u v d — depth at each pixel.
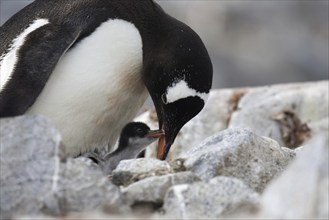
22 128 9.40
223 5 31.72
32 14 13.67
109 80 13.24
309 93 19.19
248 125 18.98
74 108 13.11
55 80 12.95
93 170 9.23
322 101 18.98
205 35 31.39
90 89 13.09
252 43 31.38
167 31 13.69
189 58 13.41
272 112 19.05
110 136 13.91
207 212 9.09
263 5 32.03
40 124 9.40
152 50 13.60
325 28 31.84
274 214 8.54
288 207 8.48
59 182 9.06
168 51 13.50
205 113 19.33
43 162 9.19
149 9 13.76
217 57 31.09
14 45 13.05
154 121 18.50
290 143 18.66
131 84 13.62
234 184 9.34
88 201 9.02
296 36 31.66
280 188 8.68
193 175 9.89
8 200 9.09
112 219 8.84
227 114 19.33
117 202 9.07
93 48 13.15
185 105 13.50
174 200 9.21
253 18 31.75
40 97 12.88
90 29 13.20
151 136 13.43
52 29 13.09
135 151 13.46
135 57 13.52
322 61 31.23
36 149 9.27
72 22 13.20
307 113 18.97
